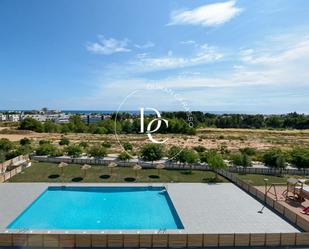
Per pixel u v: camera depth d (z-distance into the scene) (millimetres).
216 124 159375
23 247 20141
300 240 20906
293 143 88438
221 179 39438
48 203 30531
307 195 31641
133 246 20453
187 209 27812
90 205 30281
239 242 20719
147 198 32625
